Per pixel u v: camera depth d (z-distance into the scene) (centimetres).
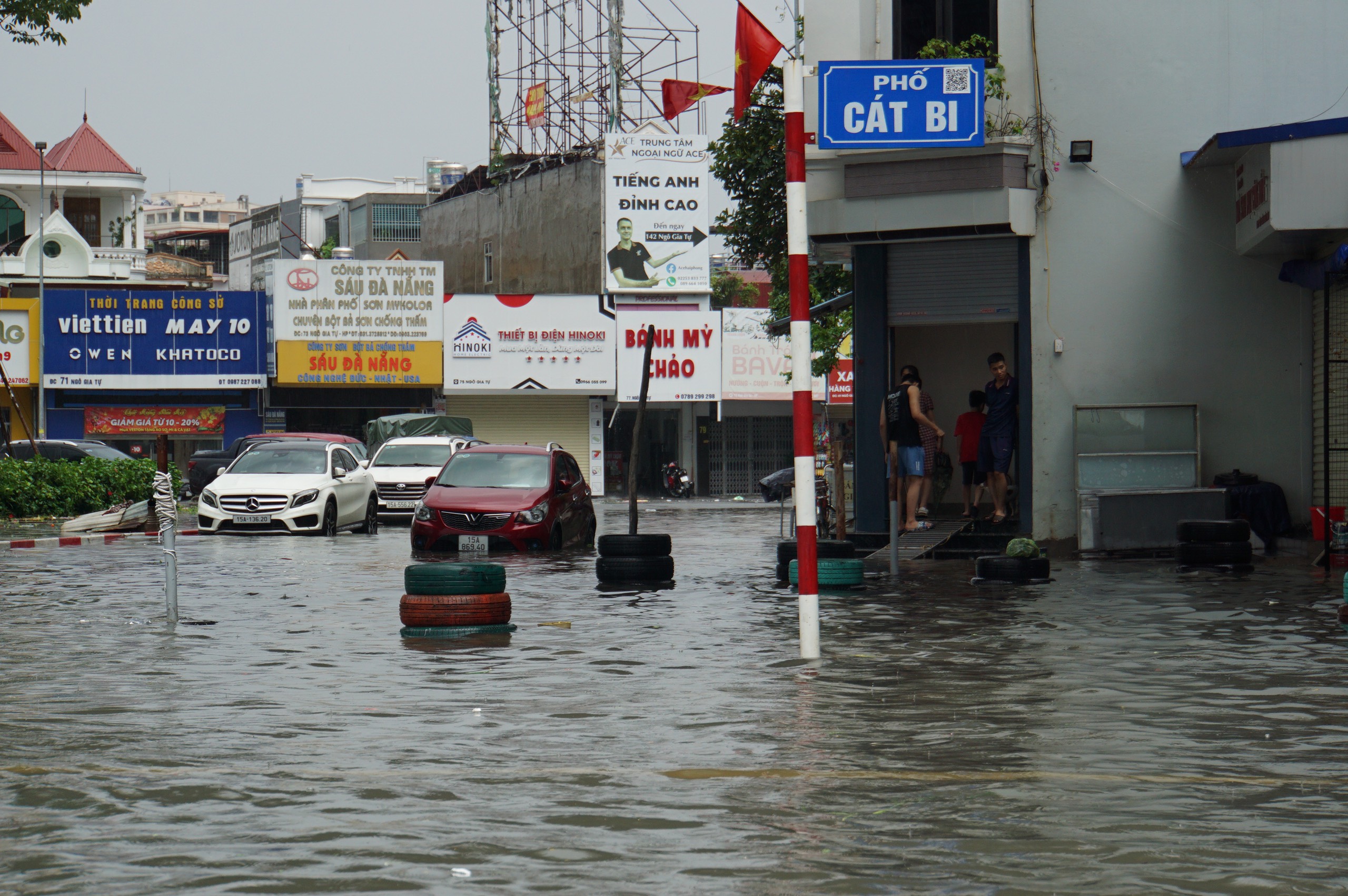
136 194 7669
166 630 1432
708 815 686
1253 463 2242
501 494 2619
